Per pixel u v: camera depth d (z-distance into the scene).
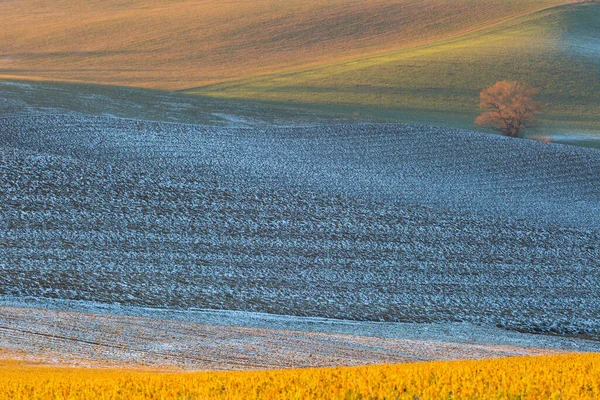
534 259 171.88
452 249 173.62
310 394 48.72
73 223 162.88
